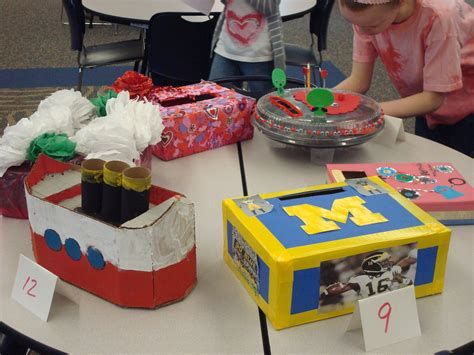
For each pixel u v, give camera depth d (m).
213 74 2.51
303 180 1.30
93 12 2.61
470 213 1.12
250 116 1.48
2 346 0.93
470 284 0.96
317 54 3.79
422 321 0.88
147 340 0.84
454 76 1.64
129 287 0.87
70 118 1.20
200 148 1.42
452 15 1.61
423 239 0.88
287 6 2.73
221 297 0.93
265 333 0.85
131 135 1.13
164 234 0.85
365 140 1.35
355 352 0.82
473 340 0.84
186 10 2.72
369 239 0.86
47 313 0.87
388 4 1.47
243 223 0.91
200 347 0.83
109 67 4.18
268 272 0.85
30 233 1.07
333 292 0.86
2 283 0.95
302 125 1.32
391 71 1.86
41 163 1.02
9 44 4.55
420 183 1.17
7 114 3.42
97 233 0.86
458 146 1.98
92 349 0.82
